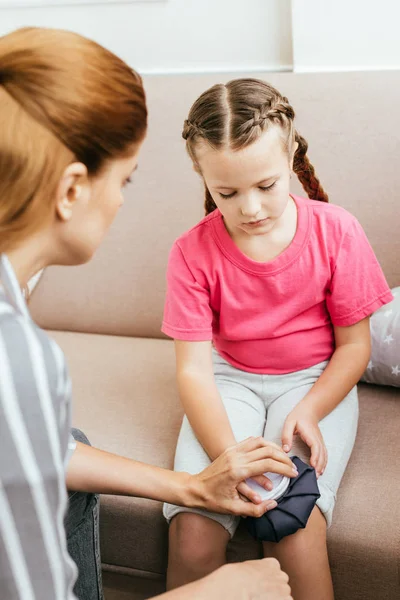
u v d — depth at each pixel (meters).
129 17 1.90
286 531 1.05
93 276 1.68
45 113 0.72
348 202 1.49
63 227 0.79
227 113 1.10
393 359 1.35
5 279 0.72
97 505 1.14
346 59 1.67
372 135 1.47
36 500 0.66
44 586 0.68
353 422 1.26
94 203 0.80
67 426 0.71
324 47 1.67
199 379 1.26
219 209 1.19
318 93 1.52
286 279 1.26
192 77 1.64
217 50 1.87
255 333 1.30
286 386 1.31
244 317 1.30
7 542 0.66
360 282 1.26
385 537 1.08
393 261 1.47
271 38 1.81
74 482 1.08
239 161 1.10
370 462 1.22
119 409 1.41
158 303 1.63
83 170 0.75
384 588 1.10
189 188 1.59
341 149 1.49
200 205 1.58
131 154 0.81
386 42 1.62
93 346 1.64
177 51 1.91
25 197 0.73
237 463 1.07
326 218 1.27
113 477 1.09
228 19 1.82
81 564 1.12
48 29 0.78
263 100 1.12
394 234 1.46
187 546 1.11
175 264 1.30
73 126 0.73
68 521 1.07
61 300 1.71
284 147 1.13
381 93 1.48
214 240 1.28
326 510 1.10
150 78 1.67
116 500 1.22
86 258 0.85
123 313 1.66
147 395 1.45
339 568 1.12
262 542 1.13
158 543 1.22
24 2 1.94
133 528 1.22
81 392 1.47
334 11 1.62
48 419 0.66
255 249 1.27
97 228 0.83
